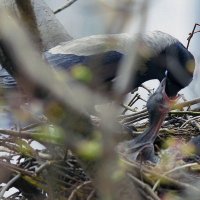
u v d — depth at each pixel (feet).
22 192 25.66
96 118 25.66
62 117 14.78
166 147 31.78
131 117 34.73
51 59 41.16
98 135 14.87
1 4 17.92
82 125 15.01
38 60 13.10
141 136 29.37
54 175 22.77
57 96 13.48
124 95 13.96
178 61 45.70
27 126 25.67
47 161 23.91
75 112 14.67
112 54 39.70
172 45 45.52
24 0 13.92
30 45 13.00
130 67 12.51
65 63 40.88
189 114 35.17
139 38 13.56
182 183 23.98
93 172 15.65
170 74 45.62
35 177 24.32
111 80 39.60
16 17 14.35
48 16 43.16
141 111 34.86
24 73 13.08
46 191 24.44
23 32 13.10
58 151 24.56
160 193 24.18
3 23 13.32
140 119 34.96
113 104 13.67
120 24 11.78
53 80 13.14
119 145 28.78
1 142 25.39
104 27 11.93
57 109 14.51
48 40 42.83
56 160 24.17
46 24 42.98
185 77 45.62
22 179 25.04
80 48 40.93
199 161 28.35
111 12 11.84
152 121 29.81
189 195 23.48
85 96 15.34
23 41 12.87
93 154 14.35
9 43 13.07
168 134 32.86
